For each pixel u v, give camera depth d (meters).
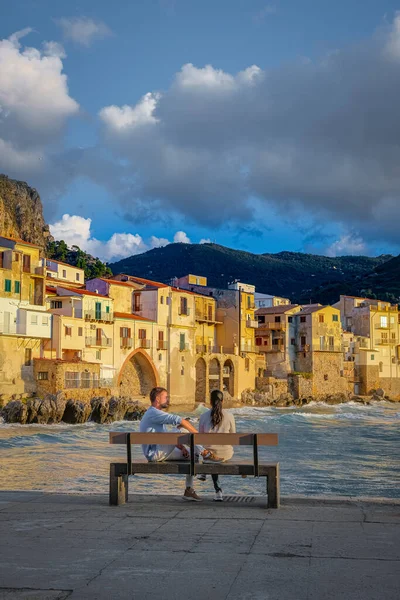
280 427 81.44
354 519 12.84
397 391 159.62
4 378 80.94
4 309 82.81
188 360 113.94
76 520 12.72
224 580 8.84
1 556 9.99
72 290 94.12
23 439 58.56
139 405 88.12
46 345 87.81
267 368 139.38
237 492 28.19
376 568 9.40
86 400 87.00
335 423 89.25
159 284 115.62
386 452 49.88
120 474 14.59
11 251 84.31
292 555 10.07
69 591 8.38
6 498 15.46
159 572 9.18
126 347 100.69
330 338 143.25
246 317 130.12
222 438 14.47
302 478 34.53
